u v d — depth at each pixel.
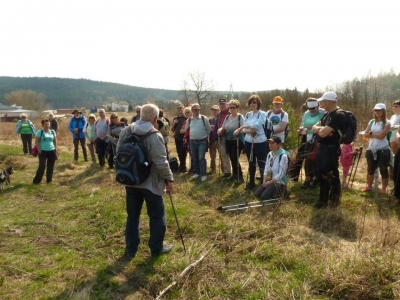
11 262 3.88
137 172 3.40
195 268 3.52
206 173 7.94
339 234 4.39
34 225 5.08
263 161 6.46
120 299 3.16
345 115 4.86
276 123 6.93
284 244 4.02
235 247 4.02
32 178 8.85
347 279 3.09
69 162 10.91
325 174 5.16
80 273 3.57
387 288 3.01
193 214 5.18
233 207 5.35
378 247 3.77
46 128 8.05
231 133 7.07
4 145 15.60
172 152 12.67
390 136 6.35
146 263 3.75
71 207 5.86
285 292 3.07
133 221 3.87
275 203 5.36
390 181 7.23
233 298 3.08
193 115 7.59
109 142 9.54
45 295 3.21
